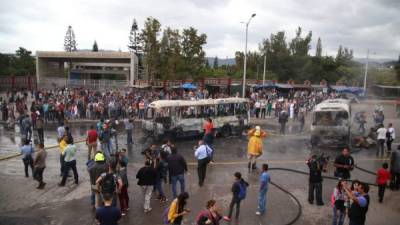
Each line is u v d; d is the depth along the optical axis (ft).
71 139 48.96
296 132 98.02
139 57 229.86
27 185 47.52
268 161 64.69
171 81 178.09
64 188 46.47
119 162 38.86
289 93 185.57
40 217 37.32
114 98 121.70
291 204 42.83
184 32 183.93
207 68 255.29
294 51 312.09
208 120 64.95
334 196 35.35
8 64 278.26
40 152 46.01
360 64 298.35
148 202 39.04
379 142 69.77
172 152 42.88
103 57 207.92
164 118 77.66
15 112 115.44
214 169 57.77
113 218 26.16
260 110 125.90
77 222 36.17
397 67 242.37
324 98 169.07
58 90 161.89
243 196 37.58
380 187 44.16
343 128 77.20
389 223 38.06
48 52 212.84
